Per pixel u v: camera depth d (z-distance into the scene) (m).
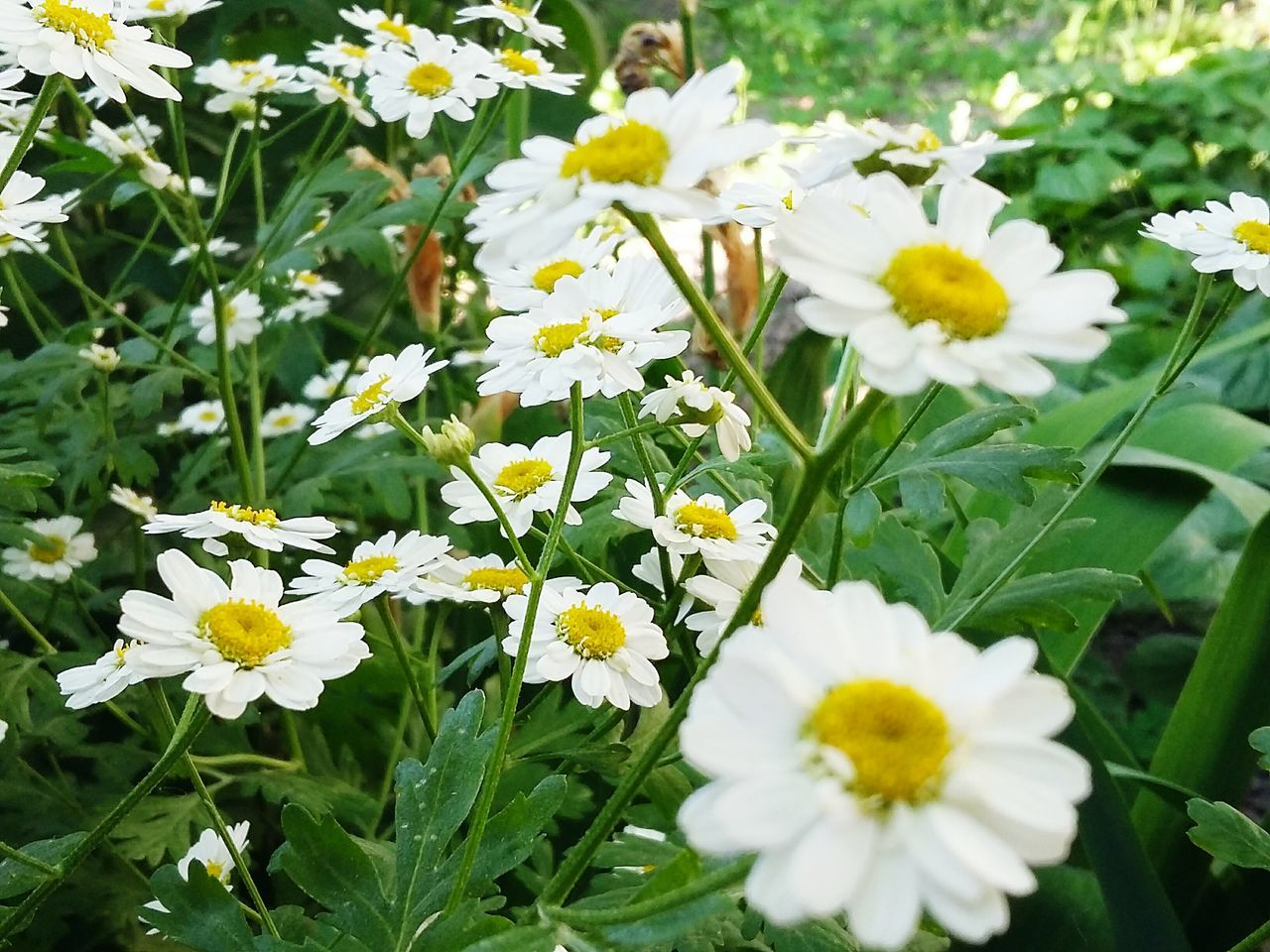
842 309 0.08
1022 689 0.06
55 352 0.20
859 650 0.07
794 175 0.11
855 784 0.06
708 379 0.23
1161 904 0.16
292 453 0.23
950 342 0.07
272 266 0.21
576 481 0.14
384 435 0.23
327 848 0.10
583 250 0.15
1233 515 0.31
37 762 0.21
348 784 0.19
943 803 0.06
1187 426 0.23
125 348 0.23
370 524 0.28
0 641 0.19
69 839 0.11
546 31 0.20
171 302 0.31
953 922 0.06
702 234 0.22
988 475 0.13
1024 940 0.17
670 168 0.08
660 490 0.14
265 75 0.22
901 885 0.06
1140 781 0.18
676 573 0.15
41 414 0.19
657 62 0.24
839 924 0.12
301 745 0.21
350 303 0.32
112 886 0.18
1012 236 0.08
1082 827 0.16
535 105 0.33
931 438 0.14
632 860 0.14
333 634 0.11
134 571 0.23
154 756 0.19
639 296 0.13
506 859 0.10
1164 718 0.29
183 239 0.22
